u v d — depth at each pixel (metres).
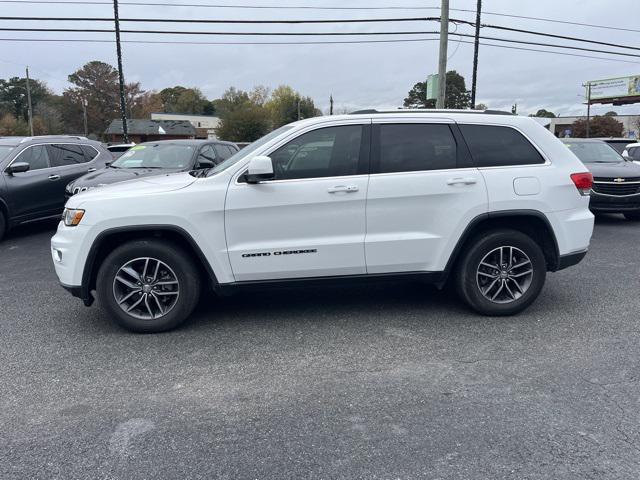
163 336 4.58
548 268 5.05
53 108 87.62
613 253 7.75
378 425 3.12
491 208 4.69
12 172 9.09
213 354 4.19
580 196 4.91
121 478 2.68
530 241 4.82
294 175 4.55
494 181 4.70
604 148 11.64
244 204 4.45
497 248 4.81
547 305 5.30
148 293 4.58
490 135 4.83
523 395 3.46
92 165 10.55
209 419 3.22
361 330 4.66
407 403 3.38
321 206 4.52
